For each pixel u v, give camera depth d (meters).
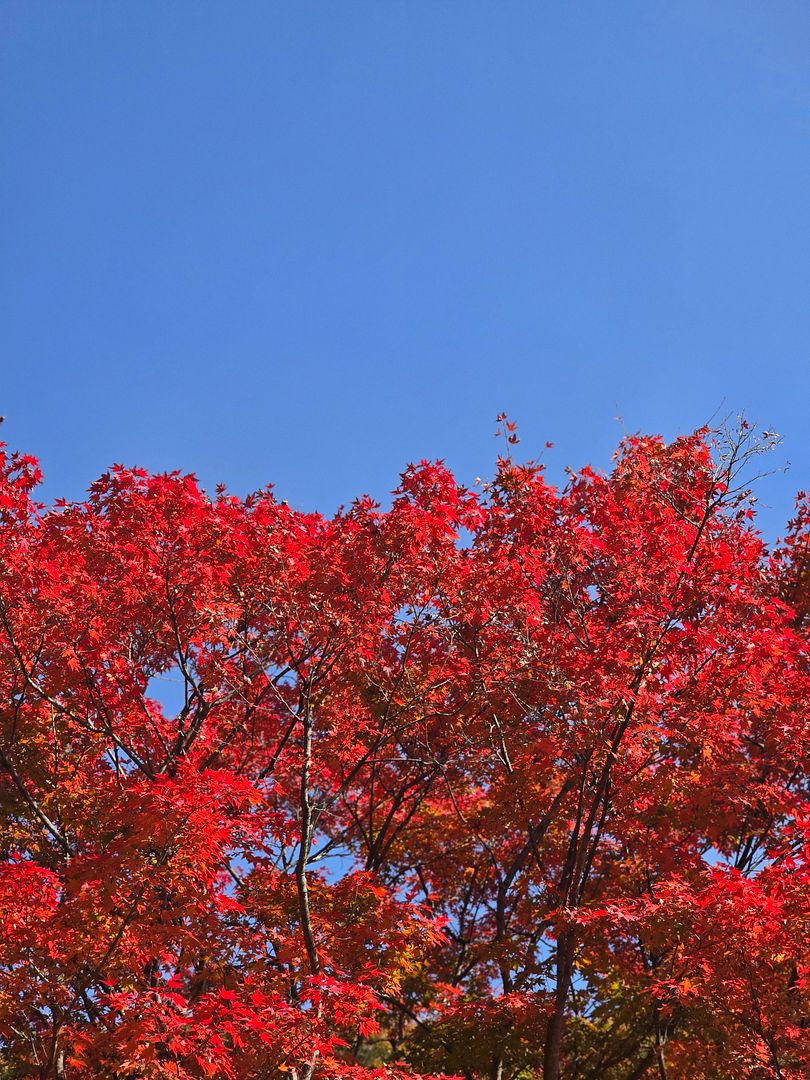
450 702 15.76
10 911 10.39
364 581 14.16
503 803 16.03
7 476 14.20
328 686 15.63
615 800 14.21
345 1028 13.39
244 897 14.32
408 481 15.34
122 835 13.41
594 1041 15.08
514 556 15.41
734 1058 12.62
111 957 10.57
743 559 14.50
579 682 13.30
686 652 13.74
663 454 16.25
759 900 11.21
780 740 13.94
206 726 16.42
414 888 18.70
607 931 14.29
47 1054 11.05
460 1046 14.09
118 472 14.36
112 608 14.35
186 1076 9.35
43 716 15.16
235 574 14.49
